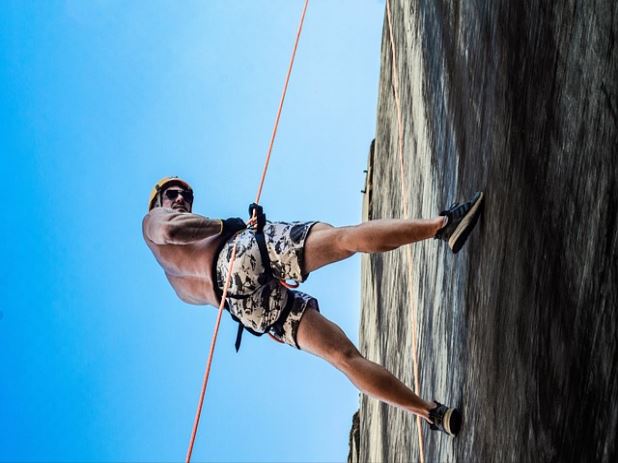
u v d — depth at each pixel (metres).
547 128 3.19
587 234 2.73
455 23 5.27
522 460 3.34
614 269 2.52
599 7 2.70
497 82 4.05
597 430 2.57
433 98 6.04
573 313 2.82
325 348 4.50
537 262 3.24
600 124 2.67
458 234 4.11
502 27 3.97
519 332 3.46
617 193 2.53
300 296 4.58
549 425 3.02
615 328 2.49
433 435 5.54
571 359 2.82
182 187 4.78
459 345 4.75
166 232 4.34
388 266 8.62
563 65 3.02
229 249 4.39
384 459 8.34
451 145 5.27
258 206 4.39
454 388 4.81
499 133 3.97
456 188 5.04
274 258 4.29
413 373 6.62
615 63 2.56
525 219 3.43
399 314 7.61
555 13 3.13
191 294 4.67
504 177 3.81
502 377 3.71
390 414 8.02
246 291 4.36
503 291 3.75
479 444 4.10
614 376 2.48
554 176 3.08
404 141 7.56
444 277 5.29
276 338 4.63
